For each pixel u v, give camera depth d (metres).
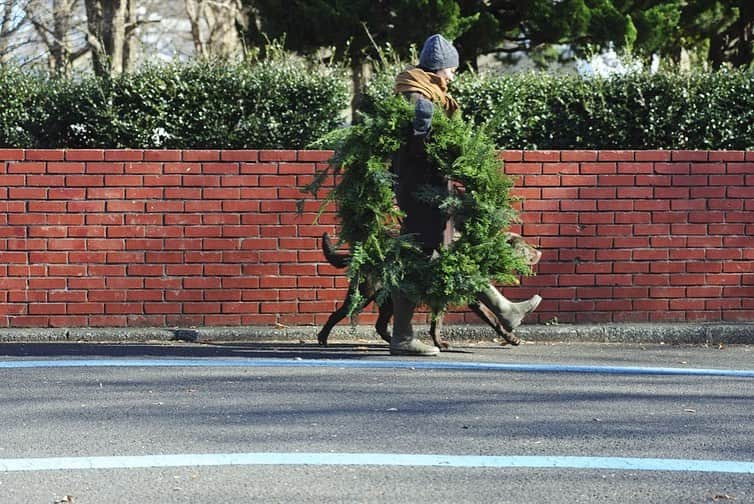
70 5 31.69
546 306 14.22
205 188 14.07
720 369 11.54
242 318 14.11
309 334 13.98
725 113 14.81
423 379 10.58
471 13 21.45
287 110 14.71
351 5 20.27
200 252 14.09
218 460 7.51
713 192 14.34
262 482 7.02
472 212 11.96
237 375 10.74
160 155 14.05
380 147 11.76
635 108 14.84
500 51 22.44
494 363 11.72
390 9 20.56
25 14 30.00
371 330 14.03
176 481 7.04
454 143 11.75
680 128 14.77
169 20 39.88
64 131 14.84
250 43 22.42
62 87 14.88
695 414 9.09
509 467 7.39
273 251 14.12
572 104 14.90
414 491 6.84
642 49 20.16
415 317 14.15
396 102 11.72
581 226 14.24
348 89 15.38
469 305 12.76
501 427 8.52
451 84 14.77
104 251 14.05
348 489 6.87
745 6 22.17
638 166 14.26
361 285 12.50
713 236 14.34
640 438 8.22
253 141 14.68
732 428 8.59
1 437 8.14
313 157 14.12
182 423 8.59
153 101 14.63
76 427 8.45
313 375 10.77
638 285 14.31
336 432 8.30
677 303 14.34
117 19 27.31
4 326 14.01
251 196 14.09
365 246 11.88
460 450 7.81
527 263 12.55
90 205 14.03
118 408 9.13
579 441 8.10
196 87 14.62
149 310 14.07
